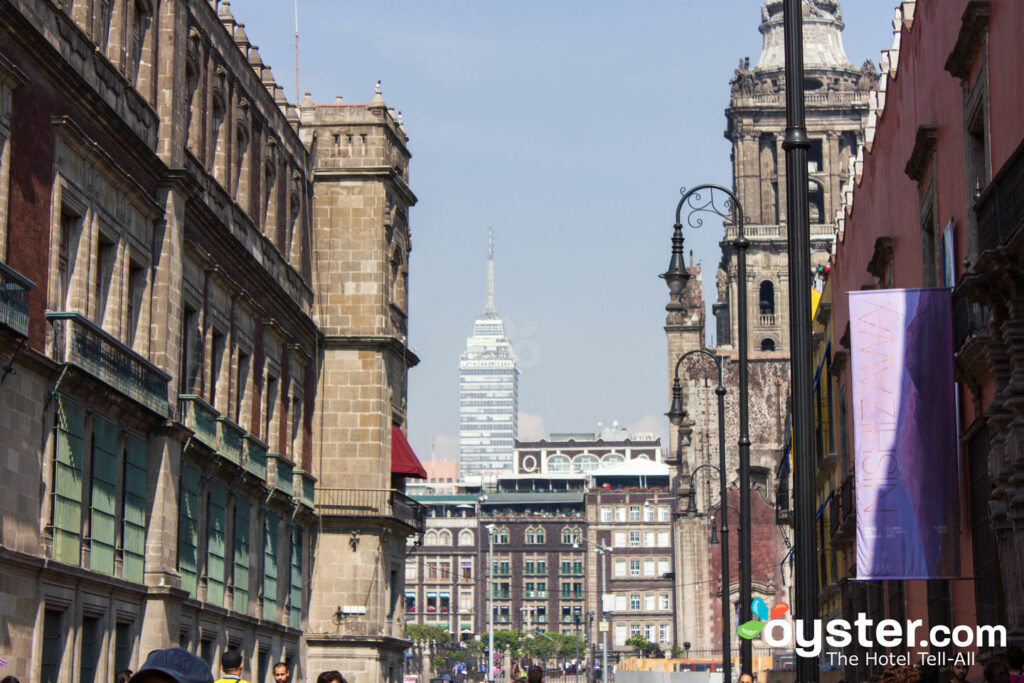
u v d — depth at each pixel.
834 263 55.44
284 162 60.88
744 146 154.75
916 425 29.91
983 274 25.27
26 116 33.66
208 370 48.97
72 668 36.09
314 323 64.12
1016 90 24.91
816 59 155.50
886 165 41.34
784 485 89.56
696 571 150.88
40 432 34.28
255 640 54.12
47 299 34.94
